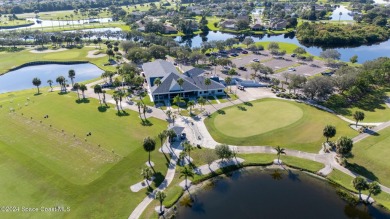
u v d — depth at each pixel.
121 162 103.81
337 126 125.38
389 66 170.25
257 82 175.25
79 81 192.12
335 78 160.00
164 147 112.50
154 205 85.81
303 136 118.75
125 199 87.94
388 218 80.50
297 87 159.00
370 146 109.31
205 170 100.25
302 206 85.12
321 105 146.50
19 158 106.25
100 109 144.88
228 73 185.38
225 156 100.56
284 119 132.00
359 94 157.00
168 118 135.00
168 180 95.75
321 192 90.31
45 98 159.00
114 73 195.38
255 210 83.81
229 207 85.19
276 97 156.50
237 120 132.12
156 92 150.75
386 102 148.62
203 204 86.50
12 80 198.25
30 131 124.56
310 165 101.50
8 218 80.69
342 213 82.44
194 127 126.88
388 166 98.75
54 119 134.88
